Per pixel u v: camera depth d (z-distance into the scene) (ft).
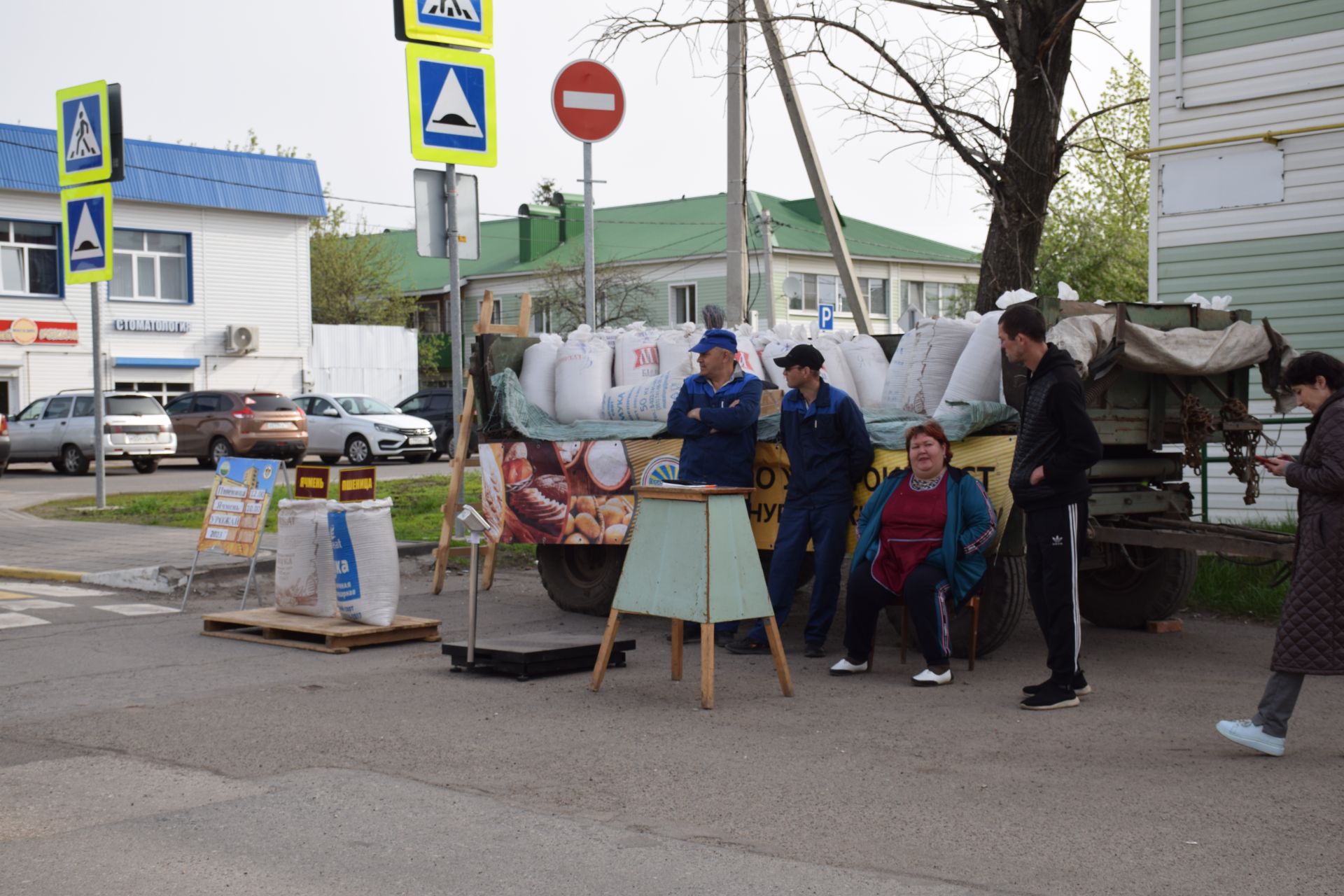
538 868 13.74
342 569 27.78
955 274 176.55
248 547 31.01
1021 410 24.13
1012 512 24.89
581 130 37.76
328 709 21.53
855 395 30.22
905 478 24.06
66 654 26.76
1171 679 23.79
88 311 113.39
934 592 23.26
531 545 43.09
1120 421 25.14
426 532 46.01
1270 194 41.47
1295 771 17.35
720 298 154.92
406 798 16.34
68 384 112.16
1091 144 44.88
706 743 19.11
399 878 13.48
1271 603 30.12
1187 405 25.72
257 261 124.67
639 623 31.19
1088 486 21.53
